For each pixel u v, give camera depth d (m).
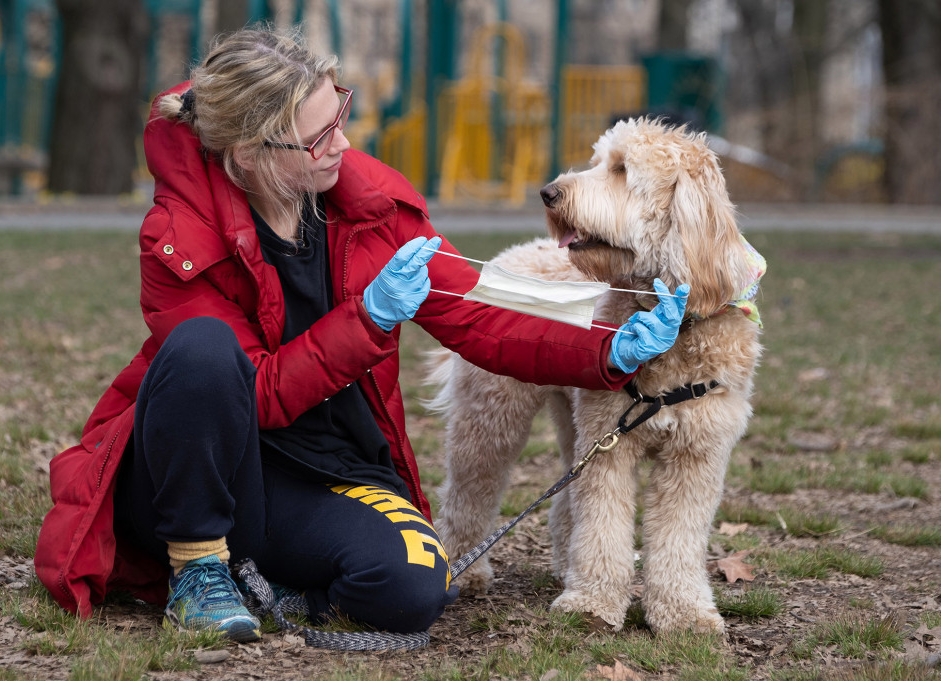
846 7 38.84
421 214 4.88
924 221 27.44
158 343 4.54
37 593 4.52
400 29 27.19
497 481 5.60
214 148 4.32
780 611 4.98
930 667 4.22
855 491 7.32
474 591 5.35
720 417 4.68
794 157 31.20
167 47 39.09
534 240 5.90
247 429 4.16
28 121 30.72
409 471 4.93
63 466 4.48
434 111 25.36
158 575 4.66
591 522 4.79
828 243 22.31
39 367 9.70
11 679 3.73
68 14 24.52
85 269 15.78
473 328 4.70
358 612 4.30
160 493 4.16
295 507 4.45
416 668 4.14
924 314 14.65
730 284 4.63
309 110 4.27
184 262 4.29
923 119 29.56
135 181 27.70
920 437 8.81
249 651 4.16
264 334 4.48
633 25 74.44
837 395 10.13
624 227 4.83
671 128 5.24
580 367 4.48
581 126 28.30
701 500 4.76
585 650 4.43
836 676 4.09
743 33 40.62
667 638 4.54
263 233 4.49
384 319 4.25
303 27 5.16
